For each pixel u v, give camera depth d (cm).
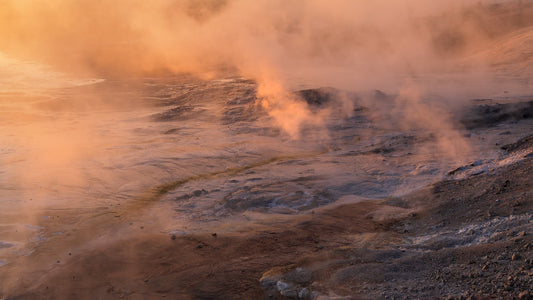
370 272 702
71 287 808
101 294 770
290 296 686
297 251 855
